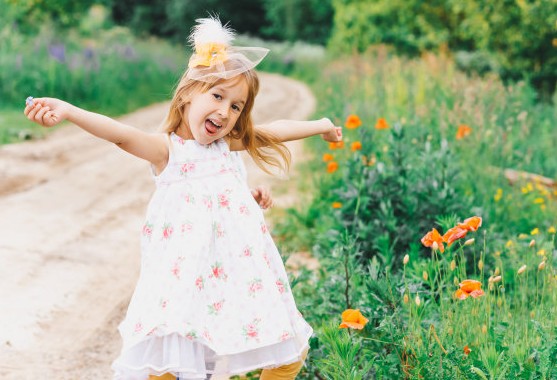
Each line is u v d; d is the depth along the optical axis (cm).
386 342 298
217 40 281
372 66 1445
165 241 277
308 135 329
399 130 530
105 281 528
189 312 262
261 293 278
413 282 374
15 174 864
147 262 279
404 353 296
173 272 268
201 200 279
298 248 604
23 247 584
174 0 4556
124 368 261
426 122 755
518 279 429
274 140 317
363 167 540
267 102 2005
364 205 513
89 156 1017
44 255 571
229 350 267
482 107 764
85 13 2500
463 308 318
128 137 273
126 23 4762
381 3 2053
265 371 291
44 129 1188
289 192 815
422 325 322
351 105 1004
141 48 2534
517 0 1246
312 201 688
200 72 279
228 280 276
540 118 1001
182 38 4512
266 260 286
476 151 626
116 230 665
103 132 267
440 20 1742
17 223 654
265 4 4828
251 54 286
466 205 502
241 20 4944
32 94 1452
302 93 2408
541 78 1356
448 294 354
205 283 271
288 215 680
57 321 451
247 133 303
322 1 4631
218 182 285
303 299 413
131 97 1772
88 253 588
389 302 316
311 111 1728
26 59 1534
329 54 2998
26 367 386
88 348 416
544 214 584
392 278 334
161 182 284
